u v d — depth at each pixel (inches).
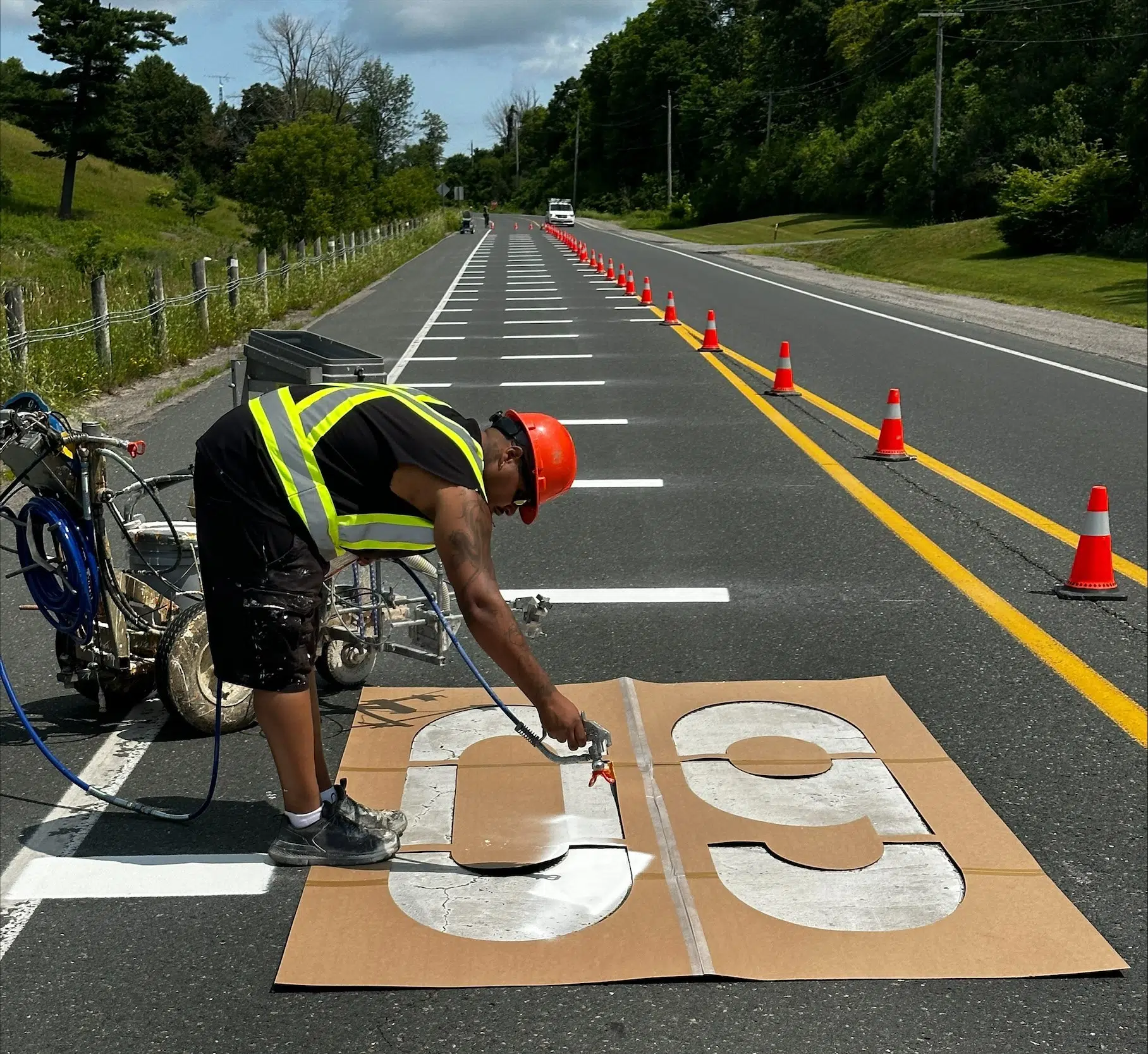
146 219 2384.4
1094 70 2103.8
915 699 185.9
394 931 124.7
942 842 141.8
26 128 3009.4
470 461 122.0
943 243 1673.2
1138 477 347.3
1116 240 1446.9
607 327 759.7
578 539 279.3
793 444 390.3
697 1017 112.2
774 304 934.4
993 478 344.5
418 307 917.8
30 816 152.0
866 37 3144.7
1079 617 225.0
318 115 1552.7
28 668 203.9
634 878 133.8
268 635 125.1
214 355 639.8
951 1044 108.8
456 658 201.9
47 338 479.8
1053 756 166.4
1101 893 132.9
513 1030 110.6
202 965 121.1
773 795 152.6
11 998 116.3
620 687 186.5
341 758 163.8
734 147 3528.5
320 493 122.1
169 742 173.3
